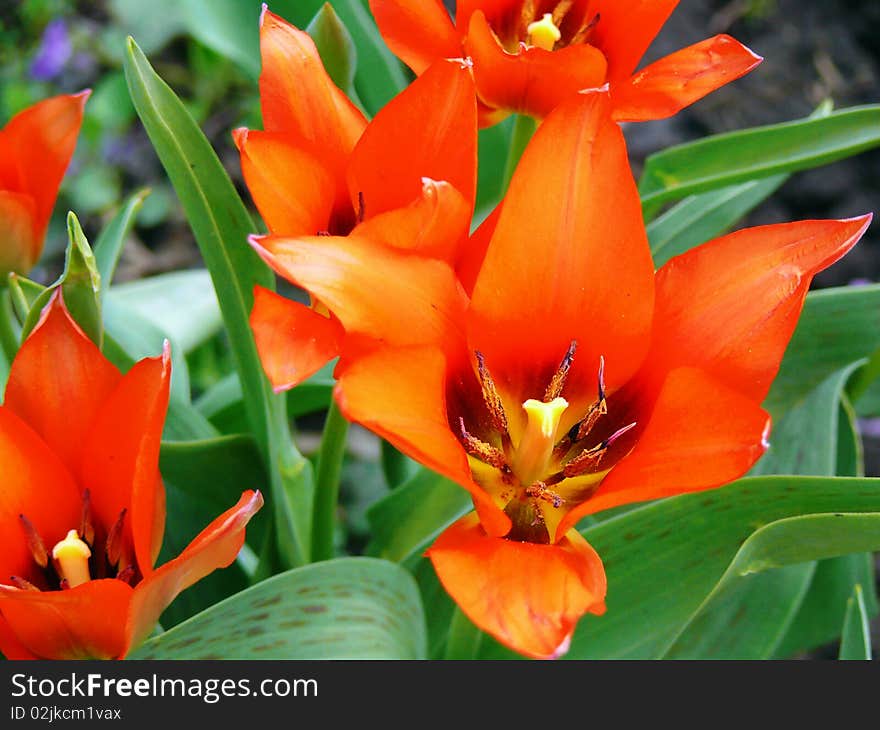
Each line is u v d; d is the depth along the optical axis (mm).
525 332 523
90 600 502
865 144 606
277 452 596
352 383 486
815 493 545
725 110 1160
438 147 522
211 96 1222
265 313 505
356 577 544
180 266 1120
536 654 477
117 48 1234
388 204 529
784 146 616
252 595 529
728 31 1218
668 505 563
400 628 549
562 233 516
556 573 491
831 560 700
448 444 496
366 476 924
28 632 510
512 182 511
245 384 604
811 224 516
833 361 649
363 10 676
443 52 569
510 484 534
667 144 1131
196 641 526
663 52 1182
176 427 651
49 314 525
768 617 631
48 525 529
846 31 1237
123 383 518
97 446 523
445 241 512
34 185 590
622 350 521
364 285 499
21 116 586
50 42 1145
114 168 1161
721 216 691
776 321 512
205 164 555
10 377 527
